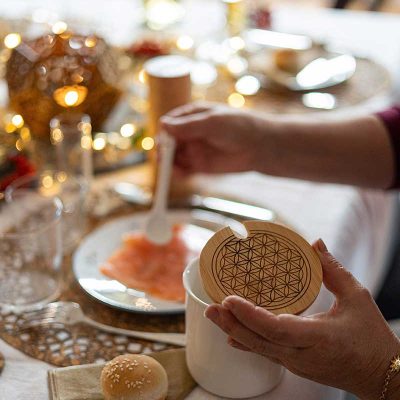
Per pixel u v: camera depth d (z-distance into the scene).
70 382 0.80
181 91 1.11
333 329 0.74
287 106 1.33
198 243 1.01
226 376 0.80
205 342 0.79
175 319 0.90
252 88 1.39
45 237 0.92
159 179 1.03
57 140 1.09
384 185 1.15
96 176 1.17
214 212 1.09
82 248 0.99
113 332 0.89
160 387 0.79
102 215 1.08
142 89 1.31
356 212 1.13
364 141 1.13
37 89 1.14
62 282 0.95
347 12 1.82
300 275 0.77
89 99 1.16
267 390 0.82
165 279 0.95
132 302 0.91
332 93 1.38
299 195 1.14
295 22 1.73
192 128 1.07
